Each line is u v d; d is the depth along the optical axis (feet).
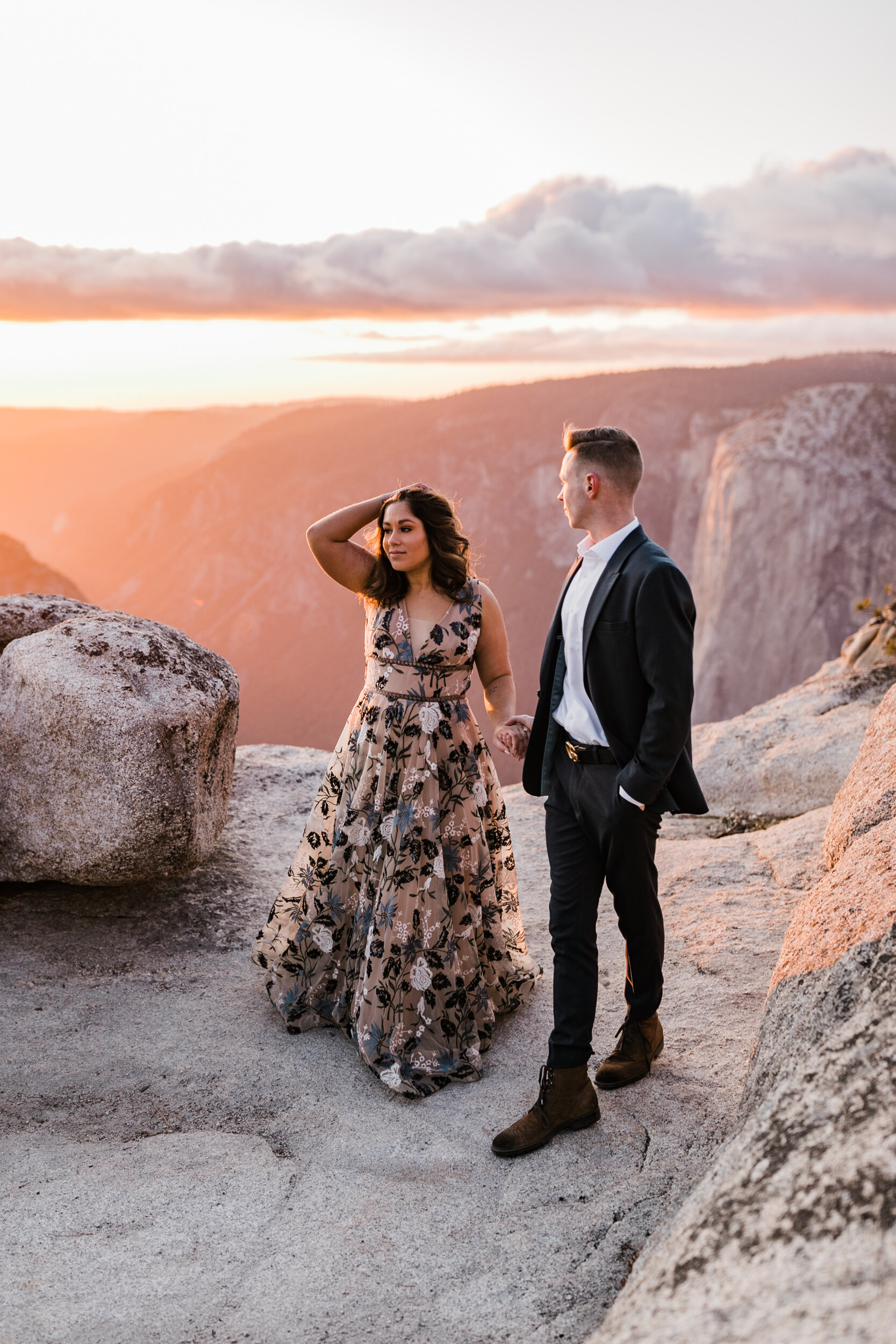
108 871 11.60
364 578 9.83
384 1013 9.28
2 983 10.74
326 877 10.12
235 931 12.41
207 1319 5.86
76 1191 7.23
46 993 10.61
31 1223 6.82
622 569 7.73
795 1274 3.58
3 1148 7.92
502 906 10.68
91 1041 9.78
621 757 7.79
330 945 10.09
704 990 10.51
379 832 9.72
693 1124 8.09
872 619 24.36
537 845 16.37
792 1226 3.89
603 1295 5.99
